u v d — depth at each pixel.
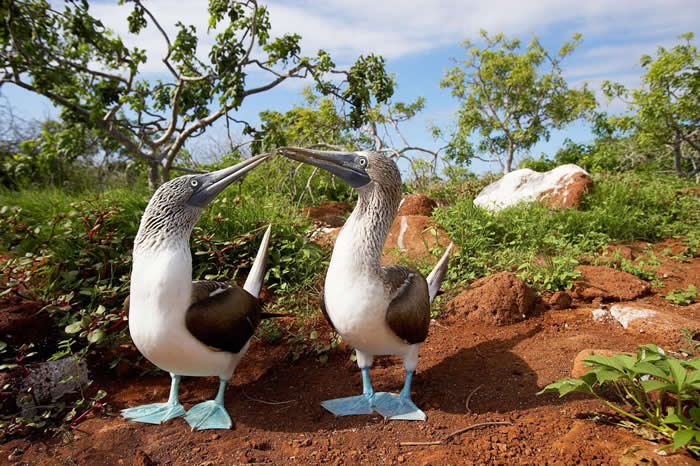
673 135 5.81
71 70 2.43
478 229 1.42
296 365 0.90
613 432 0.61
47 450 0.64
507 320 1.01
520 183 2.33
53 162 2.86
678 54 5.42
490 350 0.90
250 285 0.81
